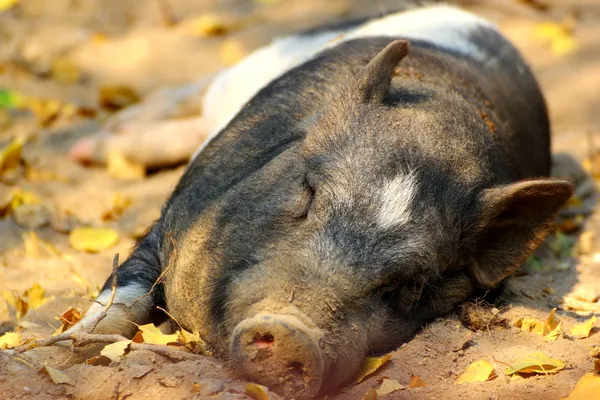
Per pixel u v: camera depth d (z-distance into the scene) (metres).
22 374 9.09
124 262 11.26
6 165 15.96
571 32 22.97
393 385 9.27
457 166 10.34
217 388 8.82
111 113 19.41
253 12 24.55
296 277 9.11
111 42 22.38
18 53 21.06
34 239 13.58
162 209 11.64
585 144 18.58
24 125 18.09
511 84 14.22
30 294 11.84
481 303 10.94
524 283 12.52
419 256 9.63
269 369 8.61
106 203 15.53
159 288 11.00
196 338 10.13
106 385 8.87
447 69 12.57
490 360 9.95
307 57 13.66
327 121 10.34
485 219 10.45
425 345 10.15
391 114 10.36
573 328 10.89
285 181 10.05
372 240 9.38
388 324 9.94
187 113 17.86
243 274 9.54
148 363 9.30
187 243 10.45
